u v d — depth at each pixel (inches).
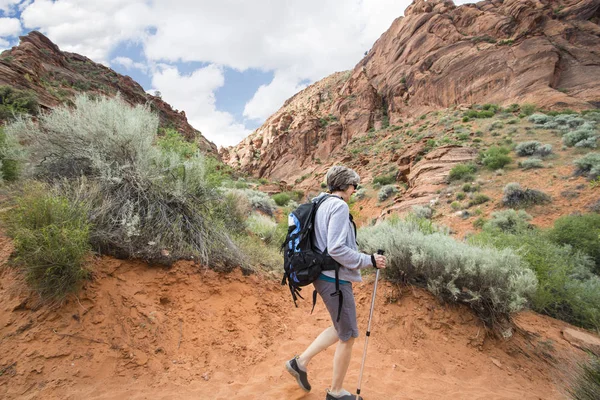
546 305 255.9
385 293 183.9
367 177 1476.4
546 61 1712.6
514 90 1718.8
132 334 120.0
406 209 863.1
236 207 251.9
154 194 178.5
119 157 181.9
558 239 455.5
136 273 141.5
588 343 196.7
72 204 143.0
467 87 1962.4
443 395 123.1
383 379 128.1
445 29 2469.2
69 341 107.5
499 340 170.7
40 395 91.7
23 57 1219.2
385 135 2187.5
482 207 745.0
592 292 267.1
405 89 2455.7
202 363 121.7
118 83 2031.3
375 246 205.9
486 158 973.2
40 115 185.0
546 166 861.2
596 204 625.0
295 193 1625.2
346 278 99.1
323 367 132.6
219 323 143.1
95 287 125.0
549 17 1999.3
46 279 111.8
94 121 181.5
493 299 171.3
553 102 1482.5
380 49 3208.7
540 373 157.9
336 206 98.7
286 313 171.6
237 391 110.6
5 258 121.1
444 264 181.6
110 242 140.8
